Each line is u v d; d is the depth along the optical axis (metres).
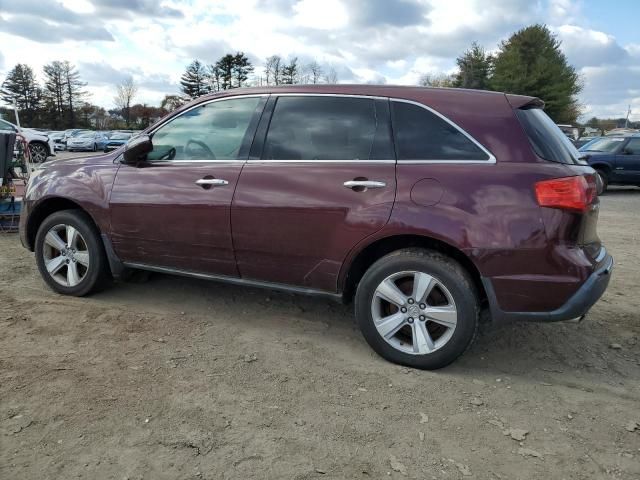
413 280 3.35
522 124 3.25
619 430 2.82
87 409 2.80
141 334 3.77
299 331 3.96
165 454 2.49
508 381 3.32
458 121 3.32
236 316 4.21
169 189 3.96
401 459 2.53
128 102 81.69
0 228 7.05
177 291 4.71
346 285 3.59
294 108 3.77
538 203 3.07
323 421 2.81
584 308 3.12
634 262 6.31
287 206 3.56
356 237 3.40
